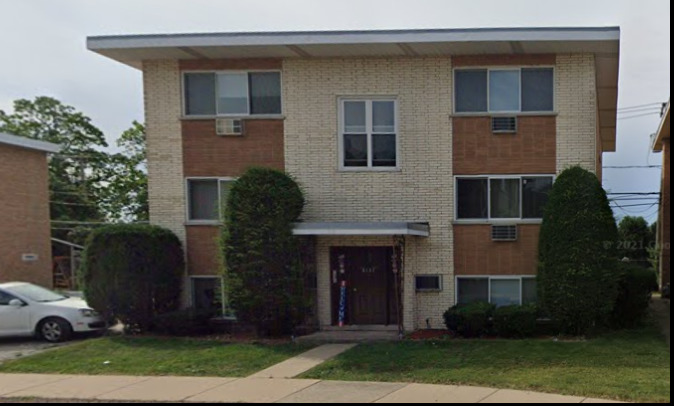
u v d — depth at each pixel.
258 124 13.26
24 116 33.78
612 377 7.74
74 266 27.62
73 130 34.25
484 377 7.91
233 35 12.29
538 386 7.34
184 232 13.43
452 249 12.91
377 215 13.07
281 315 11.80
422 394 7.18
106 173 34.97
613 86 15.48
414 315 12.84
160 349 10.71
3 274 18.02
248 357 9.86
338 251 13.29
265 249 11.73
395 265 12.72
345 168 13.13
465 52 12.62
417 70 12.97
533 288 12.71
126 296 12.38
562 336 11.27
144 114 13.48
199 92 13.48
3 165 18.19
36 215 19.48
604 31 11.61
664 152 20.86
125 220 34.53
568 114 12.61
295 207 12.18
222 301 12.66
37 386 8.27
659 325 12.55
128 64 13.84
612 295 11.20
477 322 11.36
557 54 12.60
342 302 13.01
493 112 12.75
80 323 12.61
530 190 12.79
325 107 13.14
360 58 13.08
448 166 12.91
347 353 10.00
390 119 13.16
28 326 12.66
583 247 11.21
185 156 13.38
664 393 6.87
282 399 7.20
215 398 7.35
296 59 13.19
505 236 12.71
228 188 12.65
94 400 7.46
